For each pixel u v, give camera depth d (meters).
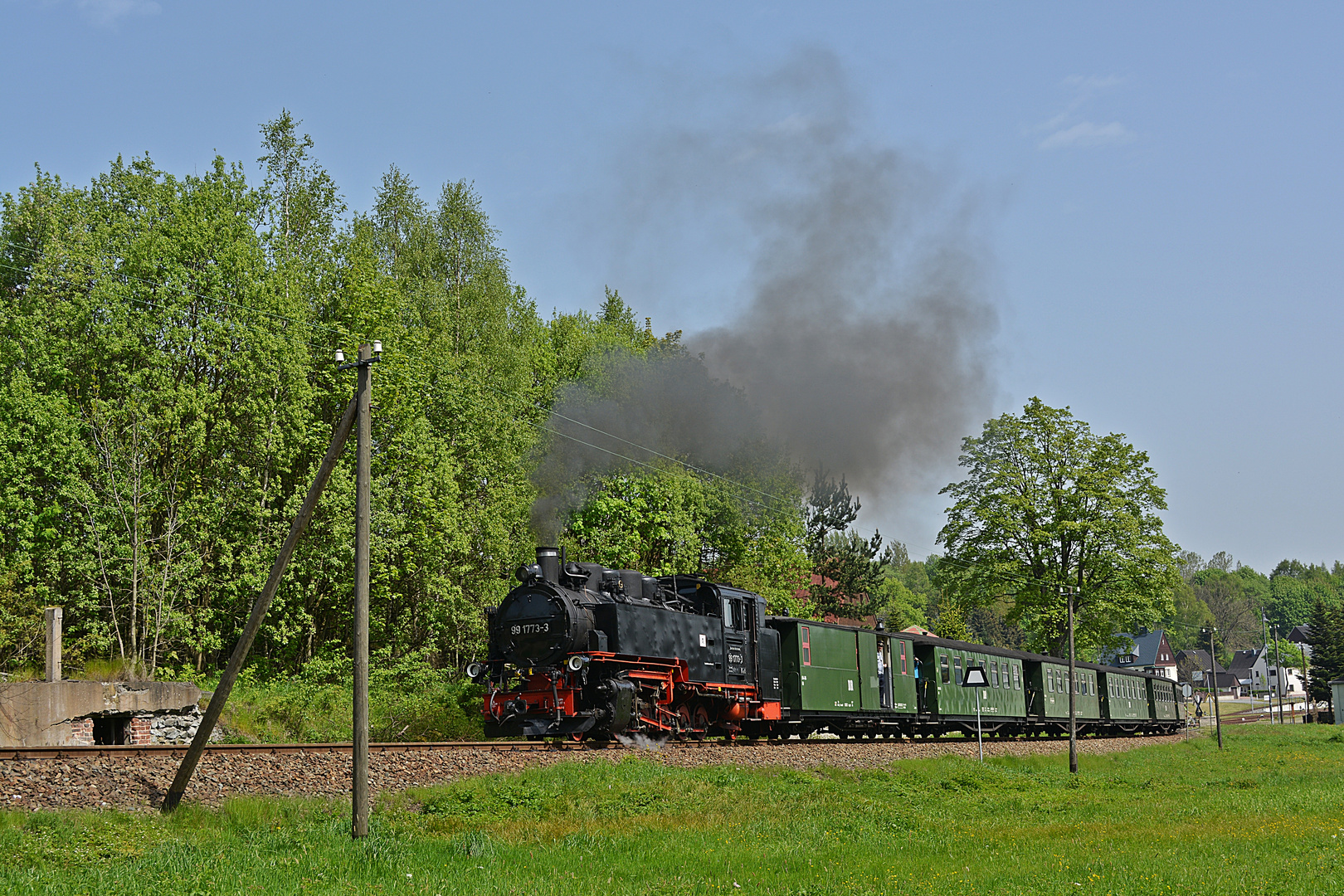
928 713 36.25
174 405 28.12
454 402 35.38
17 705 19.70
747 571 40.84
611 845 13.28
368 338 32.50
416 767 17.23
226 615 30.03
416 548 31.94
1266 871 12.04
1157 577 50.34
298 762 16.28
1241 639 162.38
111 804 13.58
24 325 26.97
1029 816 20.09
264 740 23.88
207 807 13.98
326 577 30.09
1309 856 13.41
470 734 28.19
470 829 14.11
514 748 19.34
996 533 53.38
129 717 21.62
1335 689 88.00
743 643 27.66
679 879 11.07
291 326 30.86
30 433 26.16
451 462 33.53
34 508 26.19
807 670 29.81
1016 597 53.50
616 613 22.95
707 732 26.42
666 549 37.84
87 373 27.89
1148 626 52.34
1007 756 34.03
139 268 28.25
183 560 27.89
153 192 30.33
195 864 11.04
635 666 23.41
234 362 29.03
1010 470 53.50
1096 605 50.81
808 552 51.66
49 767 14.06
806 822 16.11
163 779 14.68
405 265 39.06
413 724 27.70
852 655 32.50
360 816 13.72
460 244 40.16
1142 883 11.26
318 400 32.47
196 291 29.44
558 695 22.31
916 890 10.77
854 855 13.30
